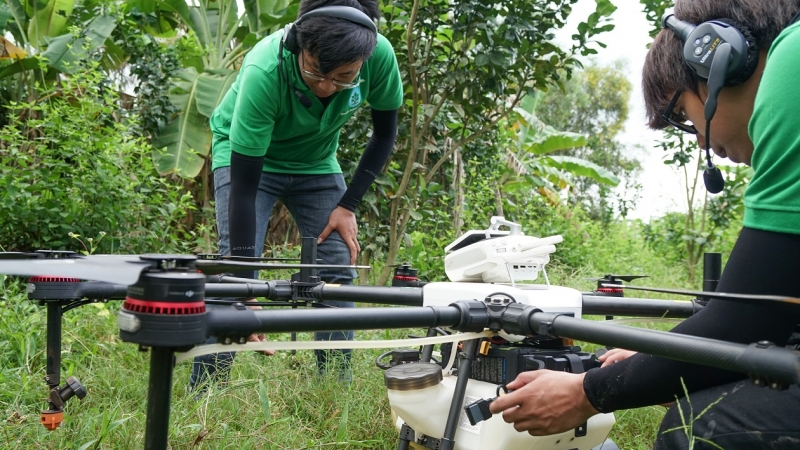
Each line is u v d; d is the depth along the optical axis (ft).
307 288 6.84
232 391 7.84
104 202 14.85
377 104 9.40
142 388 8.13
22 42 21.08
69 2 20.38
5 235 14.58
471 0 13.26
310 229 9.92
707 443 4.33
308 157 9.60
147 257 3.56
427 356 6.69
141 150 16.28
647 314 6.68
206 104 19.72
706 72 4.18
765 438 4.10
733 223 27.48
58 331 5.57
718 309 4.00
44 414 5.32
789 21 4.09
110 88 16.93
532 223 26.53
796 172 3.67
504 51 13.75
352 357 9.61
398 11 13.93
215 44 23.48
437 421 5.74
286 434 6.98
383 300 6.43
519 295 5.49
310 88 8.32
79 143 14.57
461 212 19.71
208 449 6.53
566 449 5.62
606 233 36.42
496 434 5.42
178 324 3.28
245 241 8.46
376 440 7.29
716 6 4.25
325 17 7.28
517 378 4.91
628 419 8.46
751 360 3.26
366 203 14.17
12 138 14.67
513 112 25.14
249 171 8.44
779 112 3.69
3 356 8.96
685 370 4.20
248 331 3.72
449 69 14.05
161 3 21.90
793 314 3.87
